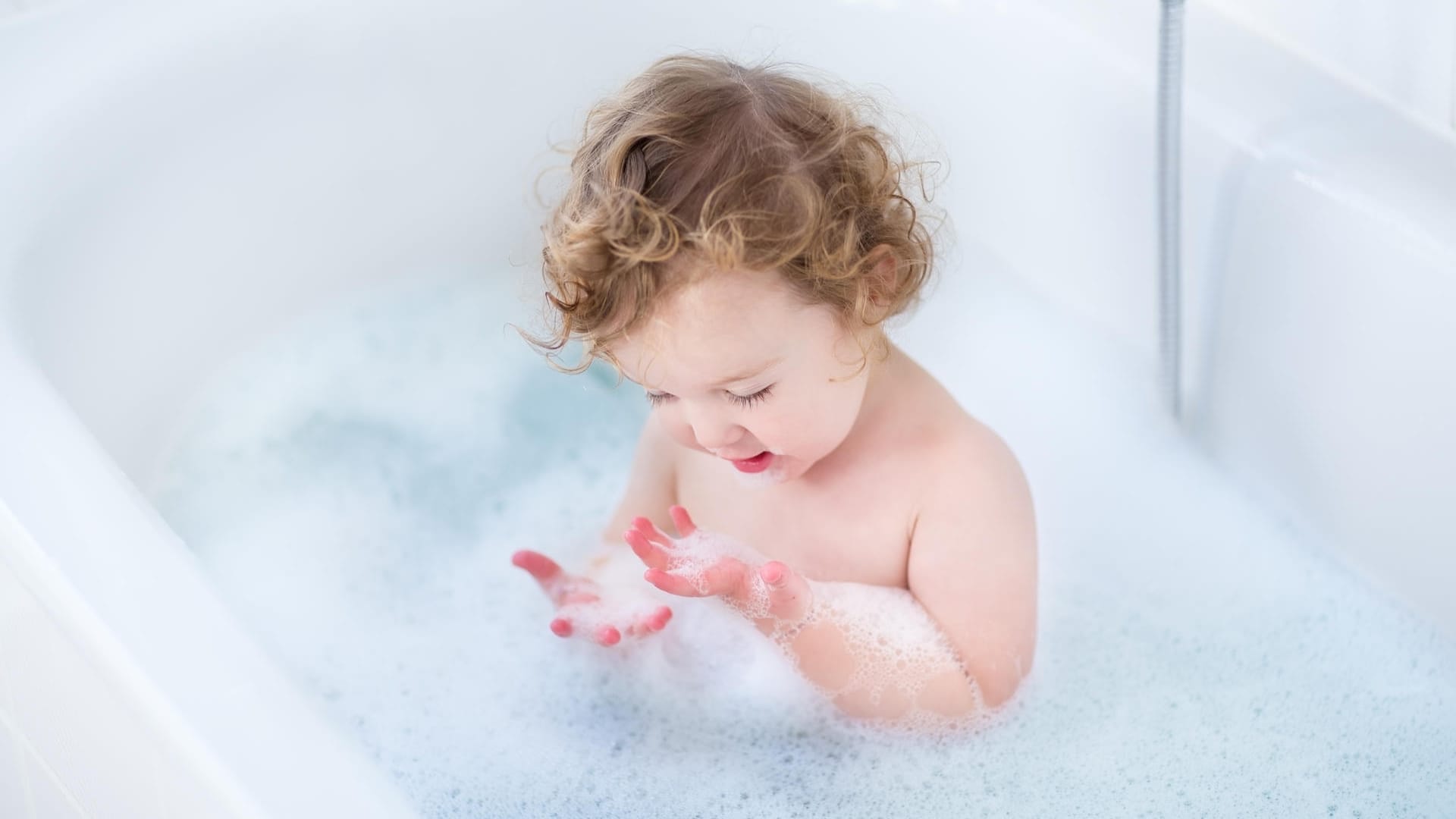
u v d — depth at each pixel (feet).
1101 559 3.60
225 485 3.96
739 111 2.68
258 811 2.00
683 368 2.59
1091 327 4.04
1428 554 3.23
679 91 2.74
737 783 3.07
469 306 4.61
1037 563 3.43
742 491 3.34
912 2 4.13
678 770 3.11
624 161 2.64
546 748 3.18
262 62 4.07
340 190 4.35
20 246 3.29
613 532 3.56
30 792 2.97
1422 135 3.29
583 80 4.48
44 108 3.61
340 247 4.42
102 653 2.26
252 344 4.28
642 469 3.56
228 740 2.10
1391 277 3.10
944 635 3.09
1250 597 3.47
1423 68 3.29
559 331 3.16
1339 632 3.36
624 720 3.23
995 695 3.10
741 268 2.49
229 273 4.14
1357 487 3.34
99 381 3.59
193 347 4.05
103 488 2.54
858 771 3.09
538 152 4.56
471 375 4.40
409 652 3.47
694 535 3.09
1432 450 3.13
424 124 4.41
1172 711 3.21
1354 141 3.29
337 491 3.98
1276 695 3.24
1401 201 3.11
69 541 2.43
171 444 3.98
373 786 2.05
